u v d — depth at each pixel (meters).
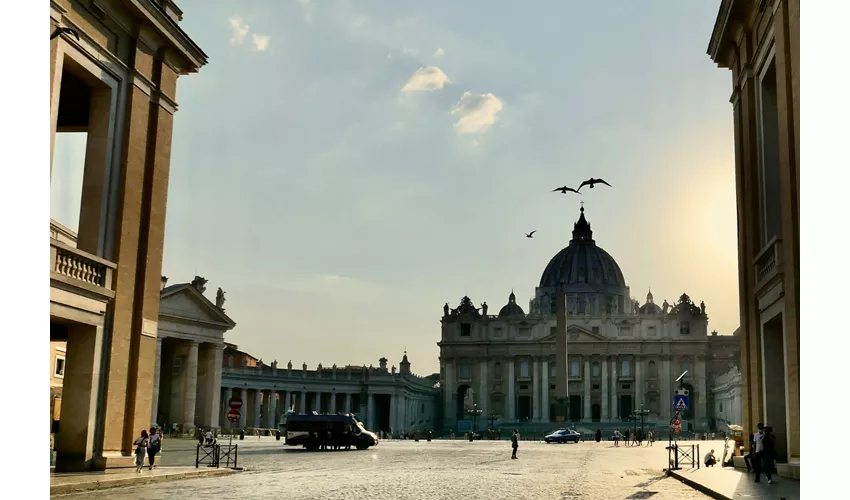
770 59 28.50
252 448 63.00
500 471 37.44
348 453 56.69
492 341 191.00
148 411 29.95
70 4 25.97
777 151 30.05
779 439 29.00
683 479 30.47
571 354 185.00
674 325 183.75
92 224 27.92
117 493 22.53
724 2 32.28
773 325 29.38
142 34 29.86
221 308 95.94
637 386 182.12
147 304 30.11
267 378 136.75
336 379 150.25
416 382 176.25
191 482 27.09
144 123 30.28
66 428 27.12
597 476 34.47
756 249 30.98
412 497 23.25
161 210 31.08
